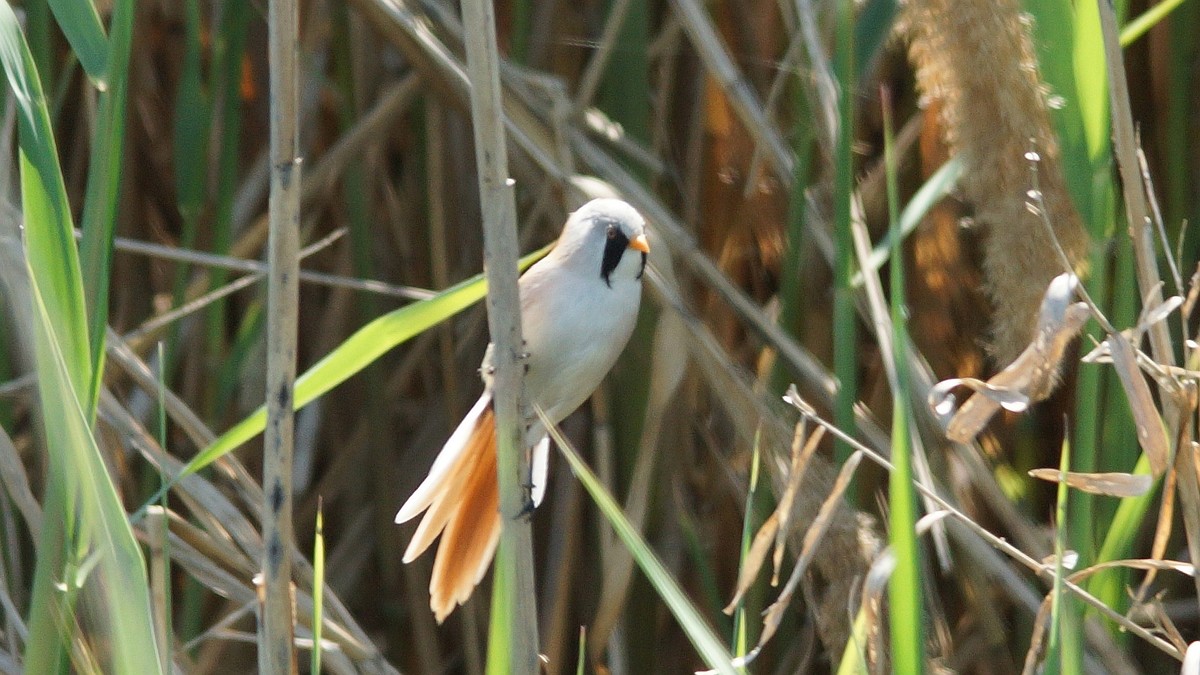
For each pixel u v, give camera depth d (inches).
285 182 171.9
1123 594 219.9
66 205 166.7
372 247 356.5
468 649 319.0
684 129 335.9
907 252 306.7
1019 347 217.0
